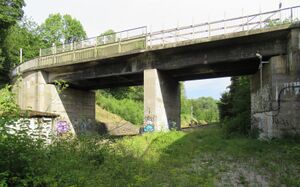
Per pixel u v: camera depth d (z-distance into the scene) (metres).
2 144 7.11
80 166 9.75
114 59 32.59
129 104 74.19
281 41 25.34
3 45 45.91
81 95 42.19
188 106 120.94
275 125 24.16
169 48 29.27
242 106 38.25
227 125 33.56
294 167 14.77
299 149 19.00
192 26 28.03
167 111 33.22
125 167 10.14
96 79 36.72
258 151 19.86
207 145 22.56
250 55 26.69
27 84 37.81
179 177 10.75
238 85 45.66
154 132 27.67
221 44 27.72
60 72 37.25
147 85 31.03
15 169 7.39
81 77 35.78
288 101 23.95
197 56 29.19
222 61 27.97
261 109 26.81
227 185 11.43
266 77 25.98
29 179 7.22
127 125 57.12
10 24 44.38
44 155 8.58
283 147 20.30
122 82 38.94
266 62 25.91
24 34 64.62
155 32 29.97
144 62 31.64
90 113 43.88
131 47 31.19
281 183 11.91
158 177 10.31
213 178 12.13
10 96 8.25
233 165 15.66
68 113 39.41
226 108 52.59
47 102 37.12
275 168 14.53
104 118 56.19
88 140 12.58
